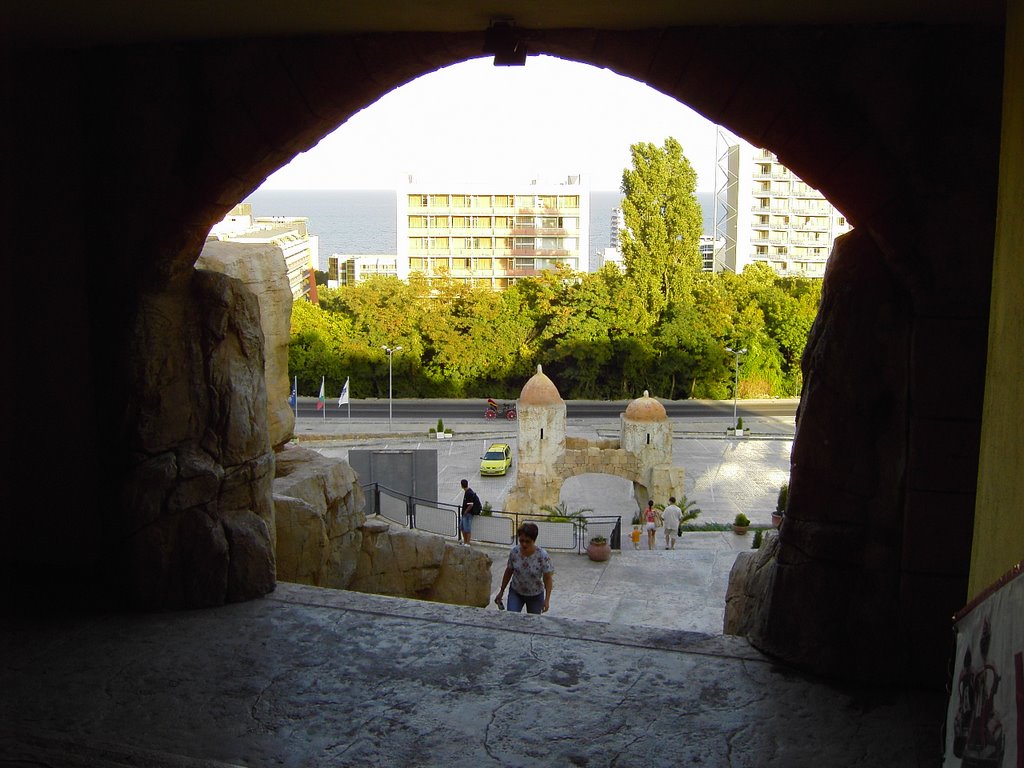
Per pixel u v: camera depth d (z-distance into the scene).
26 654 5.33
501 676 5.09
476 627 5.71
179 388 6.11
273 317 8.86
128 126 5.95
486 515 20.45
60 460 6.40
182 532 6.02
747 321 48.47
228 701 4.82
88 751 4.33
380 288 48.38
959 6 4.43
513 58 5.36
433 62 5.59
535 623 5.77
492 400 44.19
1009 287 3.40
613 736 4.52
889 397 5.04
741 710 4.77
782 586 5.32
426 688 4.96
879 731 4.59
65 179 6.12
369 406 46.25
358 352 47.47
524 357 47.78
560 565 16.08
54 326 6.28
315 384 47.84
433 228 68.38
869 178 4.91
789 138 5.08
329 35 5.57
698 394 48.38
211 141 5.82
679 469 28.14
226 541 6.08
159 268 5.99
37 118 6.10
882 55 4.90
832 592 5.14
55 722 4.60
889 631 5.04
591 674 5.12
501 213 68.31
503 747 4.41
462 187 68.00
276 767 4.23
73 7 4.85
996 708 2.76
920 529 4.97
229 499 6.18
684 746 4.44
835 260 5.19
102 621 5.79
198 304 6.21
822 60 4.99
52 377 6.33
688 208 47.31
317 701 4.82
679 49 5.18
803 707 4.82
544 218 68.50
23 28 5.38
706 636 5.59
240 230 75.44
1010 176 3.43
